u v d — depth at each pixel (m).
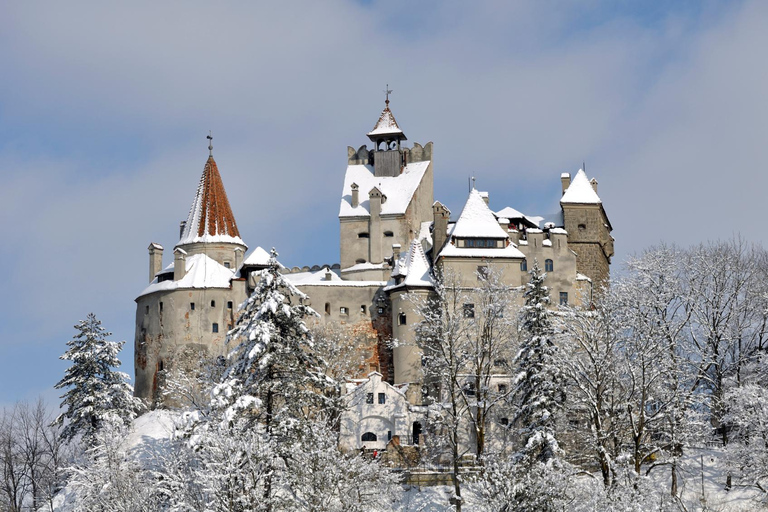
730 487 74.38
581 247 109.00
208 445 55.44
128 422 90.00
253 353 64.19
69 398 89.75
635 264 88.12
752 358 88.06
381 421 93.81
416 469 82.62
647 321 70.06
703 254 90.88
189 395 90.50
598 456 65.50
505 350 85.00
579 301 104.00
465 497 75.25
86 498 66.06
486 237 101.25
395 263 107.12
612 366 66.88
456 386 83.44
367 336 105.31
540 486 57.91
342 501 56.94
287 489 58.47
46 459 92.94
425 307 85.12
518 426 90.00
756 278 91.88
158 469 71.50
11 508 84.44
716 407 82.00
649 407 77.75
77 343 91.81
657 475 77.06
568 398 75.50
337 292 106.44
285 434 61.78
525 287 87.75
